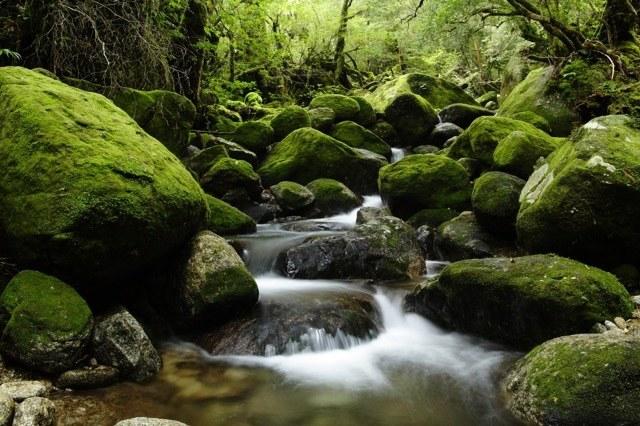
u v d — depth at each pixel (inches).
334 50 957.8
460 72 981.8
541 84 450.3
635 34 425.1
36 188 174.6
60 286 167.6
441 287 212.4
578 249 217.3
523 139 306.3
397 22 721.0
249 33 655.1
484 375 174.2
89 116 204.1
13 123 191.3
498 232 275.6
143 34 340.2
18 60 300.5
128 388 160.1
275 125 489.7
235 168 373.7
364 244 266.7
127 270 185.8
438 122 560.7
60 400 147.5
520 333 185.3
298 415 151.8
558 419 132.0
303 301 217.0
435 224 318.7
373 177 443.2
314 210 384.8
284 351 190.2
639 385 129.7
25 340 152.6
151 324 201.8
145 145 213.0
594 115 381.4
